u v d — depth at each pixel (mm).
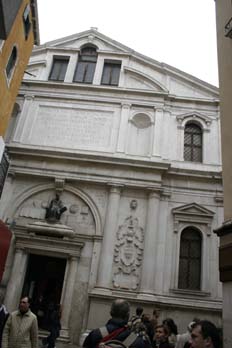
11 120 23125
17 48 16766
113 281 18453
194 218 20156
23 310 7355
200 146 22719
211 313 17703
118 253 19094
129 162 20859
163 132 22578
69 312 17734
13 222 19500
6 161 19031
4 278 18547
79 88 23938
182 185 21062
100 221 19922
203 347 3328
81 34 26203
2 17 12281
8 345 7020
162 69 24828
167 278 18672
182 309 17781
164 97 23594
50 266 20750
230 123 8891
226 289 7660
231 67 9266
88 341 4117
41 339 17250
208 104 23688
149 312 17469
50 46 25719
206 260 19094
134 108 23406
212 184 21031
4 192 20438
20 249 19109
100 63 25016
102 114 23219
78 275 18734
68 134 22562
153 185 20406
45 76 24594
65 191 20922
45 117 23156
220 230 8242
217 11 10781
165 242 19500
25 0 16047
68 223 20031
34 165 21141
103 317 17422
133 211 20203
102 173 20844
